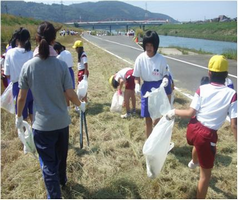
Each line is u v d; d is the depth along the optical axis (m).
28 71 2.54
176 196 3.08
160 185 3.20
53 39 2.65
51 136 2.71
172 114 2.92
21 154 3.95
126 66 10.95
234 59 14.48
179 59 14.37
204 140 2.65
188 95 6.97
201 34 53.78
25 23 31.20
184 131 4.66
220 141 4.29
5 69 3.81
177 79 9.07
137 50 18.59
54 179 2.67
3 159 3.75
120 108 5.47
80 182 3.29
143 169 3.54
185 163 3.70
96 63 11.69
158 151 3.03
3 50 12.81
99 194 3.10
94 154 3.87
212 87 2.65
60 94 2.66
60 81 2.61
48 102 2.61
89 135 4.50
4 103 4.03
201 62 13.24
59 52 4.86
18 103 2.73
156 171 3.14
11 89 3.98
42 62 2.53
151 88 3.75
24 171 3.47
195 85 8.20
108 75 9.02
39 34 2.61
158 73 3.71
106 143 4.23
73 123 5.02
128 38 33.84
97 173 3.45
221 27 52.88
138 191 3.13
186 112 2.75
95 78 8.70
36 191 3.12
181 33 62.62
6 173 3.44
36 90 2.57
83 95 4.67
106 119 5.27
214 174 3.45
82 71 5.68
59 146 2.91
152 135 3.04
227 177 3.39
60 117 2.67
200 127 2.68
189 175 3.40
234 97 2.56
